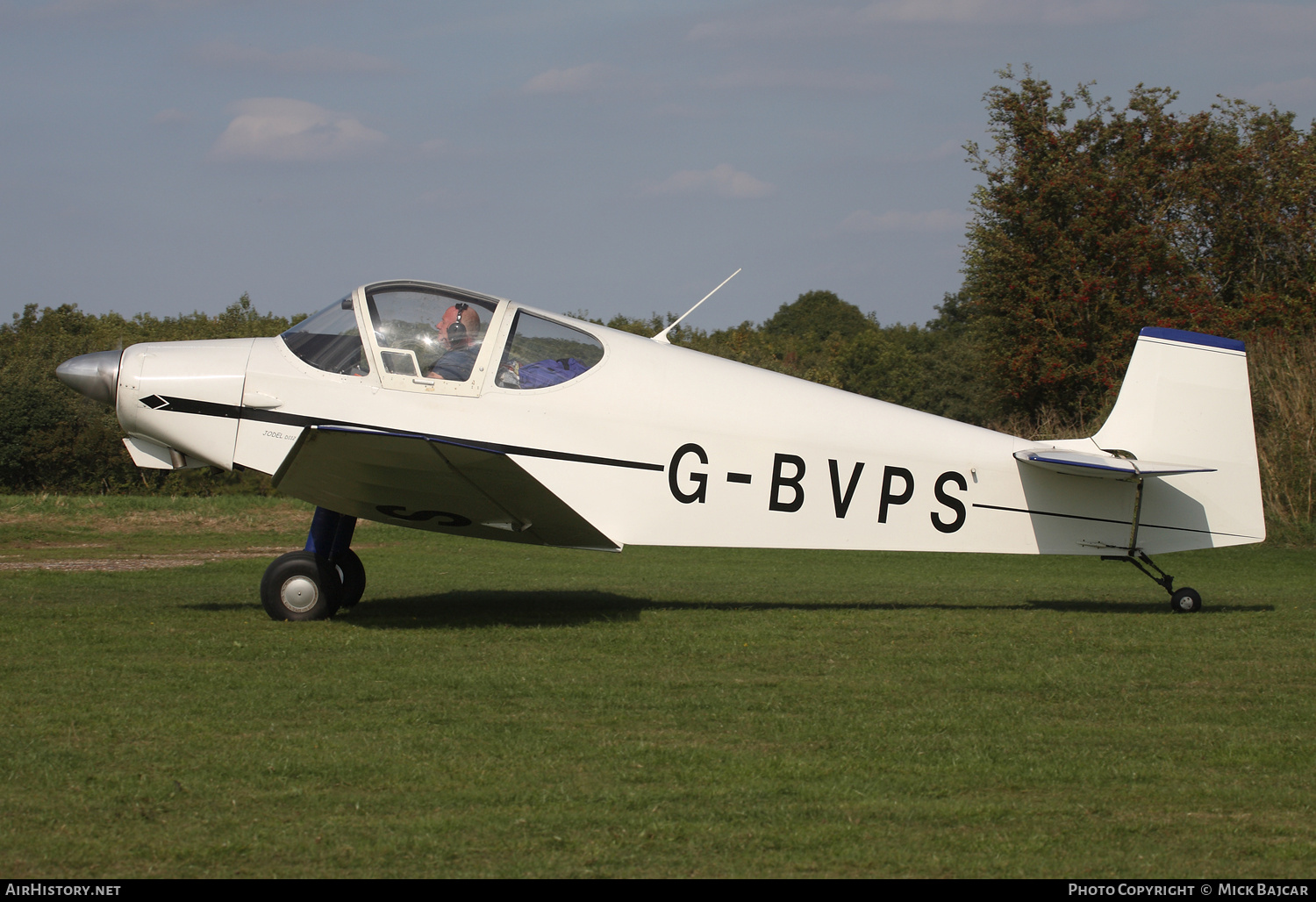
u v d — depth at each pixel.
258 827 5.37
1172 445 13.03
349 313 11.64
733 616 12.10
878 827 5.55
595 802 5.80
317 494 11.45
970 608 13.31
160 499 26.47
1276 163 47.16
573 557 21.50
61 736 6.76
